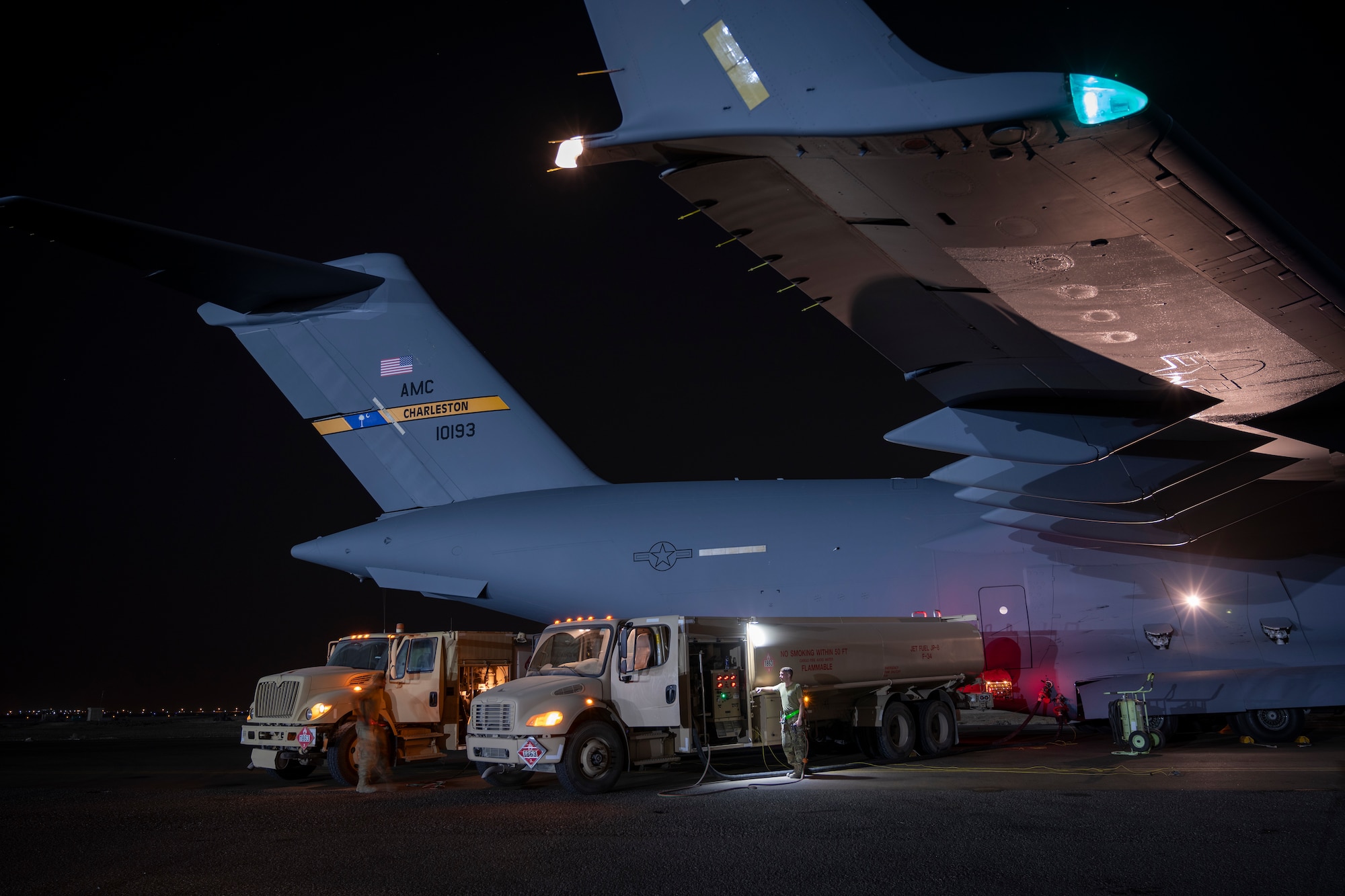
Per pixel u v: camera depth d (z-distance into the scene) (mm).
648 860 6891
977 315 7535
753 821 8508
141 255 14805
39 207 11789
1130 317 7109
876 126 4605
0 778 14117
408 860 7094
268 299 17641
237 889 6277
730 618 12211
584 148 5141
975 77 4516
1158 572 14953
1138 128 4547
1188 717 16031
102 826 8961
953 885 5922
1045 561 15383
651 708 11266
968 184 5258
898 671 13406
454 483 17953
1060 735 16812
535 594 16984
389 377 18016
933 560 15836
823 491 16891
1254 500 13328
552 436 17953
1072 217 5586
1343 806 8523
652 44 5113
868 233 6004
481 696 11469
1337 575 14250
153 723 35812
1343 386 9148
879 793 10078
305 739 12180
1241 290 6395
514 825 8617
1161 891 5695
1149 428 9102
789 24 4832
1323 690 13711
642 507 16922
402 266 18141
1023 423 9531
